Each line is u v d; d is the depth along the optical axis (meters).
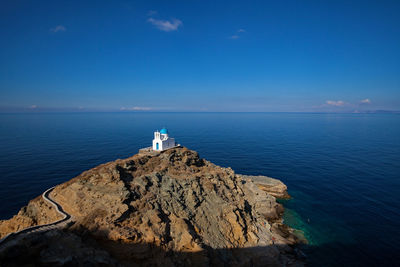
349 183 83.75
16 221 39.16
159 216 35.78
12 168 97.31
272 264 40.00
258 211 59.03
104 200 36.53
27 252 22.20
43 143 159.75
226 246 39.28
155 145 62.62
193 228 38.38
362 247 46.97
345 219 58.22
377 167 103.44
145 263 29.12
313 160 117.62
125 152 130.88
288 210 63.47
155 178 44.44
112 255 28.31
